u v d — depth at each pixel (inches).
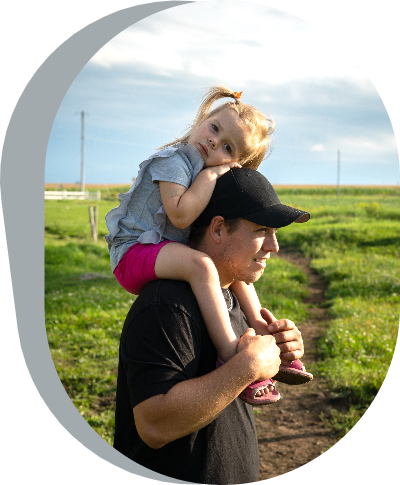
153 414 39.7
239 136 52.7
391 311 175.3
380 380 124.1
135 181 52.7
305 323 181.2
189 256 45.9
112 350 151.4
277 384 137.9
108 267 282.5
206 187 47.8
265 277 241.9
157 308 42.9
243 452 47.2
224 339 44.2
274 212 46.3
